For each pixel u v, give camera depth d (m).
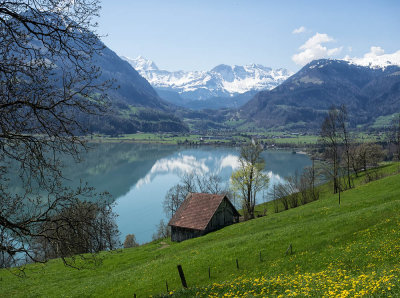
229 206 70.06
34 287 40.84
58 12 11.09
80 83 11.70
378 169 103.94
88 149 12.63
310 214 49.28
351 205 49.22
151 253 51.88
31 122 11.73
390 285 13.87
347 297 13.98
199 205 67.31
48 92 11.50
